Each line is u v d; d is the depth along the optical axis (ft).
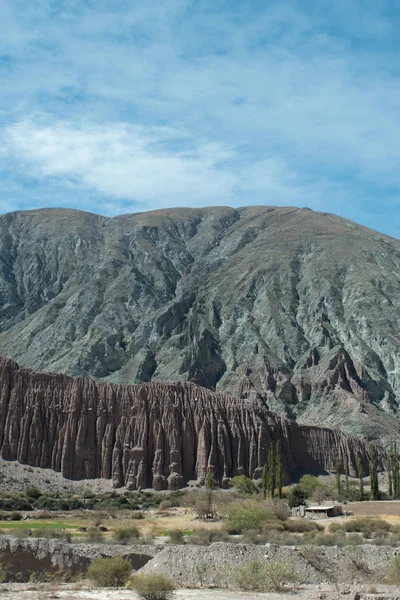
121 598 155.94
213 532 267.39
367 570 200.34
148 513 400.88
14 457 532.73
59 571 196.44
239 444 586.45
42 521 342.44
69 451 539.70
